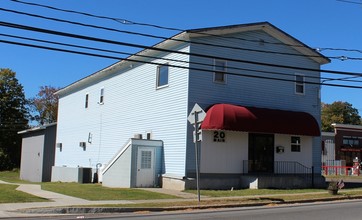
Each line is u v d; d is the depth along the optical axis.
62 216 14.52
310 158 28.36
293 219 13.41
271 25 27.22
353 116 88.38
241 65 26.45
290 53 28.53
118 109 32.75
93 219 13.61
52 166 41.47
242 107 24.75
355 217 13.91
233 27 25.75
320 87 29.75
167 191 22.67
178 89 25.31
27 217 14.08
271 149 26.94
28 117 70.25
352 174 44.97
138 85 30.06
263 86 27.22
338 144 53.50
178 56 25.67
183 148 24.19
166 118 26.16
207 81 25.12
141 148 25.50
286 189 24.59
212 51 25.45
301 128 26.17
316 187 26.62
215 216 14.18
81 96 40.41
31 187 24.27
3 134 66.50
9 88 68.38
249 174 25.75
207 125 23.48
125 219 13.55
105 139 34.41
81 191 21.80
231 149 25.31
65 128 43.25
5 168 64.31
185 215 14.61
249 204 18.09
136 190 22.77
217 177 24.62
